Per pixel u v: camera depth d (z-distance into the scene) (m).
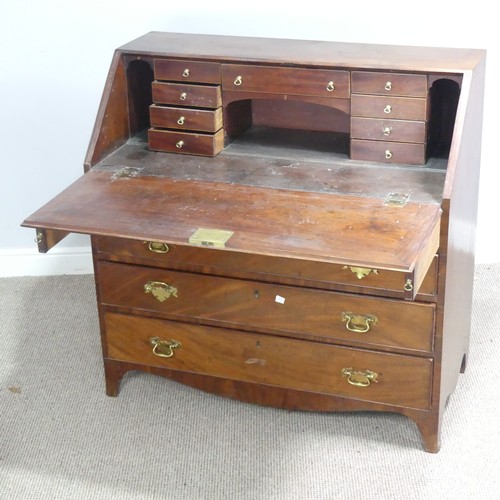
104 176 2.47
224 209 2.26
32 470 2.43
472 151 2.39
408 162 2.47
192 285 2.43
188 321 2.49
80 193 2.38
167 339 2.54
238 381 2.52
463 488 2.33
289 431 2.54
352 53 2.52
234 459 2.45
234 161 2.54
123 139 2.66
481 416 2.57
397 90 2.40
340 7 2.96
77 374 2.81
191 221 2.21
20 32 3.04
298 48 2.59
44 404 2.68
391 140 2.46
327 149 2.60
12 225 3.31
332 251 2.05
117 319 2.56
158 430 2.56
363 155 2.51
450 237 2.23
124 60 2.61
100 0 2.99
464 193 2.34
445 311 2.28
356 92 2.44
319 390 2.46
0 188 3.25
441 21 2.95
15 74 3.09
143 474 2.41
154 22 3.03
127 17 3.02
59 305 3.16
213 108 2.55
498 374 2.74
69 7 3.00
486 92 3.02
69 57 3.07
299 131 2.73
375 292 2.28
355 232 2.13
